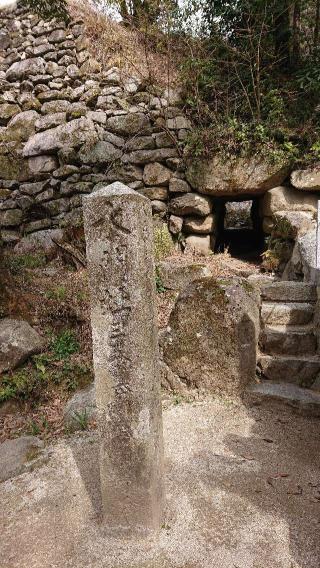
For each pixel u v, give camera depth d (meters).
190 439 2.33
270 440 2.30
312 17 4.55
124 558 1.53
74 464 2.16
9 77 5.95
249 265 4.72
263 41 4.53
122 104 5.17
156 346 1.59
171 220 5.04
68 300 3.90
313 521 1.67
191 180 4.80
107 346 1.49
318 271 3.28
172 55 5.15
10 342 3.35
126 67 5.25
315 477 1.98
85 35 5.48
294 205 4.41
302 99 4.44
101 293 1.46
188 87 4.92
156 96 5.03
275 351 3.02
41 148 5.55
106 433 1.55
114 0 5.42
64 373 3.38
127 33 5.48
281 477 1.97
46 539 1.66
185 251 5.02
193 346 2.80
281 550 1.53
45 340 3.61
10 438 2.83
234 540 1.59
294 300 3.43
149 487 1.57
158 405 1.63
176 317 2.86
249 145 4.48
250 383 2.81
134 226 1.40
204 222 4.96
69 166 5.41
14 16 5.83
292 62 4.72
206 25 4.98
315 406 2.52
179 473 2.01
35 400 3.24
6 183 5.88
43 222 5.68
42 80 5.73
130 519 1.61
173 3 4.93
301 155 4.35
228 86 4.73
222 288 2.74
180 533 1.63
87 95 5.41
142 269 1.44
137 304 1.44
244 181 4.55
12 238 5.82
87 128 5.32
